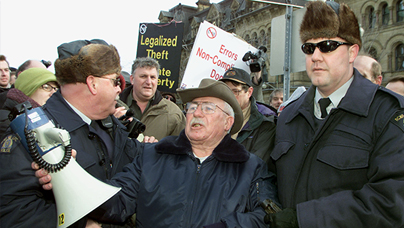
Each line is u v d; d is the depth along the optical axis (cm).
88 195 142
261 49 370
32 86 251
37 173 145
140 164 210
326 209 155
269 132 275
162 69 486
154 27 493
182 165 203
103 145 202
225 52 390
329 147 173
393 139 154
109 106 192
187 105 219
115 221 188
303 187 182
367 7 1889
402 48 1772
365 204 149
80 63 178
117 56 193
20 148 153
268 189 203
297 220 162
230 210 185
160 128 364
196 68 384
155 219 188
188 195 190
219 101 213
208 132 205
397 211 139
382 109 165
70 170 145
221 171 201
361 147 164
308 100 200
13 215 145
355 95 174
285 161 196
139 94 370
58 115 183
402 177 145
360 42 182
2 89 421
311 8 182
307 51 185
